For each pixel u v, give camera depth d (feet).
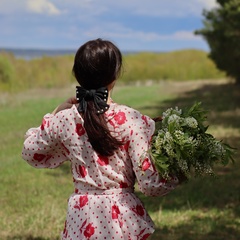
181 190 28.94
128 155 9.82
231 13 71.72
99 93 9.87
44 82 126.52
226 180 31.19
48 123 10.25
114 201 9.79
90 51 9.90
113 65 9.95
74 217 9.87
